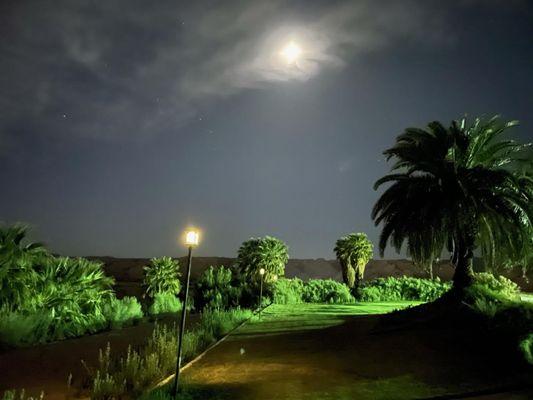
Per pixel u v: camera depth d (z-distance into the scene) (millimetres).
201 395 7543
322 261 99500
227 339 15039
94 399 6988
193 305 32000
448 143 15039
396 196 15633
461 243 14891
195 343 12258
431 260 14828
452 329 12078
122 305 19859
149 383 8242
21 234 15719
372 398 7293
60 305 15539
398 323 14750
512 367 8680
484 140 15195
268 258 38969
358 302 37969
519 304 11195
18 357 11055
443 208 14086
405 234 15164
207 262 79625
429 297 40188
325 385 8203
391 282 42594
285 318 22375
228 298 32031
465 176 14516
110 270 78375
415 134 15789
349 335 14633
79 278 17359
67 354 11531
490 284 14633
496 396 7105
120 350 12211
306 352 11812
